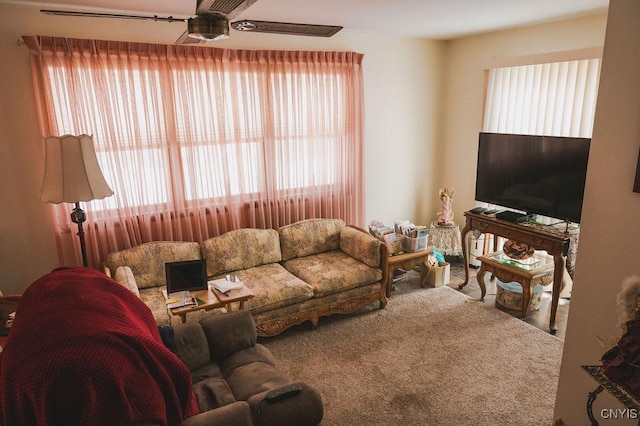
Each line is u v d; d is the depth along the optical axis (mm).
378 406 2441
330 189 4188
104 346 1202
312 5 2895
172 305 2512
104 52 2982
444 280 4113
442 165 4984
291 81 3740
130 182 3244
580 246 1886
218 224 3691
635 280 1583
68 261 3170
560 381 2064
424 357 2916
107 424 1117
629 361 1323
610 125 1700
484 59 4250
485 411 2383
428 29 3945
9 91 2859
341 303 3391
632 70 1602
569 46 3498
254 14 3158
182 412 1404
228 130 3562
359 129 4219
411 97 4590
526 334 3199
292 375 2742
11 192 2990
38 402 1073
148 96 3195
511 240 3467
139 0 2680
